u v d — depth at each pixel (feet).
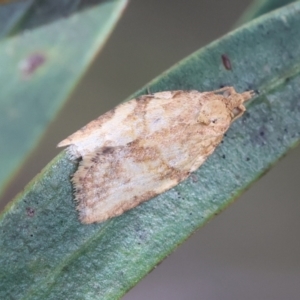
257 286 0.38
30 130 0.30
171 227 0.31
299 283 0.38
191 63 0.31
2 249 0.31
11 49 0.31
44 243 0.31
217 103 0.31
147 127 0.32
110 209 0.31
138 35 0.38
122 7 0.31
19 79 0.31
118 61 0.38
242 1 0.38
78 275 0.31
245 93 0.31
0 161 0.30
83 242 0.31
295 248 0.38
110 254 0.31
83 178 0.31
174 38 0.38
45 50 0.31
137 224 0.31
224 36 0.31
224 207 0.31
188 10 0.38
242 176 0.31
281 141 0.31
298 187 0.38
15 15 0.31
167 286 0.38
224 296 0.38
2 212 0.31
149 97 0.32
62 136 0.38
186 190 0.31
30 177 0.37
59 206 0.31
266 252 0.38
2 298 0.31
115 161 0.31
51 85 0.31
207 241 0.39
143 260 0.31
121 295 0.31
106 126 0.32
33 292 0.31
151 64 0.38
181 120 0.31
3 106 0.31
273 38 0.31
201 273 0.38
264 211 0.39
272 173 0.38
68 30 0.31
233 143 0.31
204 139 0.31
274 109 0.31
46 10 0.31
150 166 0.31
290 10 0.31
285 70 0.31
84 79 0.38
